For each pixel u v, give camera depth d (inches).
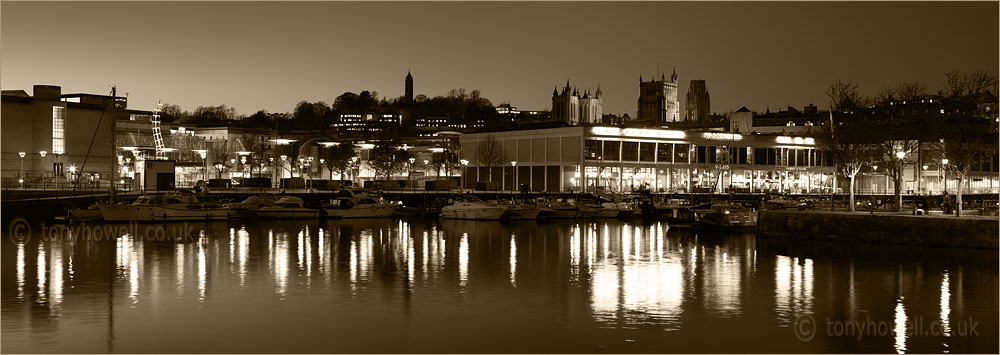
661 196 5738.2
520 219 4453.7
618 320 1644.9
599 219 4670.3
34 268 2272.4
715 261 2539.4
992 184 7632.9
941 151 3843.5
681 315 1696.6
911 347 1475.1
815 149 7573.8
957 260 2492.6
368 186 6176.2
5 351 1411.2
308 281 2080.5
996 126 4153.5
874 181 7445.9
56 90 5575.8
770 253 2738.7
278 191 5054.1
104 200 4111.7
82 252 2635.3
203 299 1833.2
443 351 1423.5
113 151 3841.0
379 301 1822.1
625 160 6678.2
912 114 4365.2
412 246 2955.2
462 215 4402.1
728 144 7140.8
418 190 5866.1
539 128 7057.1
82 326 1581.0
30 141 5418.3
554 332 1547.7
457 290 1963.6
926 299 1882.4
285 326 1583.4
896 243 2881.4
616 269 2351.1
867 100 4596.5
